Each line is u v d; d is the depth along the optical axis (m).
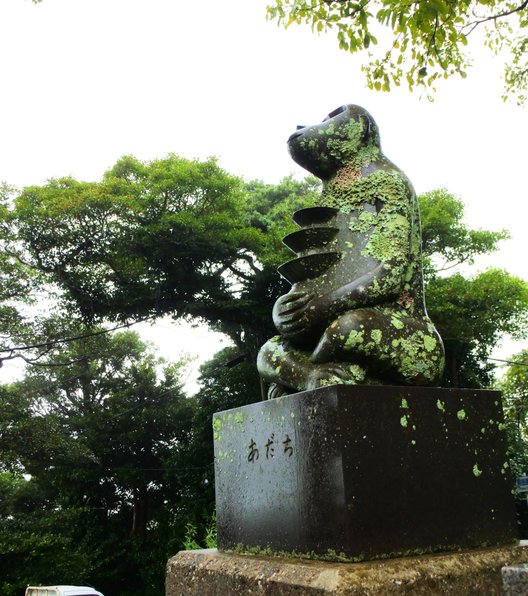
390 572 1.71
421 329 2.29
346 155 2.61
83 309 13.34
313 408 1.95
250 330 14.88
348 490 1.80
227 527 2.32
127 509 19.80
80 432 18.89
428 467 1.99
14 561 13.04
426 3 4.30
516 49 6.63
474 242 14.34
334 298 2.28
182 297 13.43
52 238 12.21
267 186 19.14
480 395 2.23
